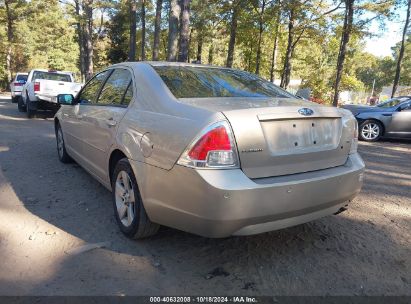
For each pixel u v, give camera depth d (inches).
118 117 149.8
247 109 115.2
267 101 133.1
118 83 168.4
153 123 127.2
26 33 1544.0
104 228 151.5
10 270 119.3
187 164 111.3
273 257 134.0
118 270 121.6
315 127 126.8
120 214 146.2
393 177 261.7
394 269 129.5
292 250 139.7
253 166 113.1
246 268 126.0
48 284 112.7
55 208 171.3
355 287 117.9
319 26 895.7
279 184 113.3
